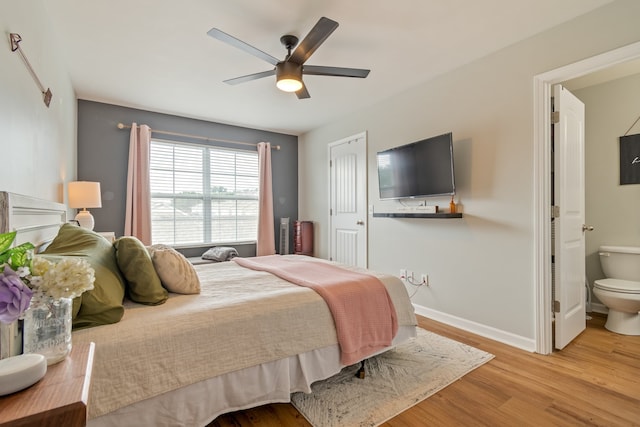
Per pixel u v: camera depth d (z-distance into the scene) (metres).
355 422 1.59
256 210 5.00
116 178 3.86
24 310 0.71
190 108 3.99
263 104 3.85
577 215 2.61
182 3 1.99
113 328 1.27
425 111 3.20
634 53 1.92
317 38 1.98
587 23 2.10
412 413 1.66
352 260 4.21
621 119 3.09
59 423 0.62
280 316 1.64
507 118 2.53
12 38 1.31
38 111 1.76
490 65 2.65
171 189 4.26
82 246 1.49
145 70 2.92
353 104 3.85
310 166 5.12
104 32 2.30
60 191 2.51
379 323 2.00
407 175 3.25
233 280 2.14
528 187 2.41
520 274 2.46
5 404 0.63
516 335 2.48
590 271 3.27
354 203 4.18
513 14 2.12
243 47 2.10
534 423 1.57
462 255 2.87
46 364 0.75
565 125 2.43
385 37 2.39
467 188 2.83
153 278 1.61
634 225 3.02
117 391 1.18
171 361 1.31
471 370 2.09
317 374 1.76
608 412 1.65
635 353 2.32
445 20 2.19
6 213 1.04
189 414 1.36
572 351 2.36
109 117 3.82
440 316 3.06
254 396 1.54
